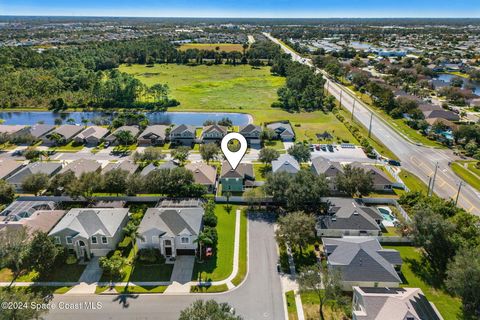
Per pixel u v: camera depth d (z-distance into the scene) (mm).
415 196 71500
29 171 81562
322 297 48250
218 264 55375
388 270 50125
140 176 73812
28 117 137875
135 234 54688
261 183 81562
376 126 126688
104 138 107875
